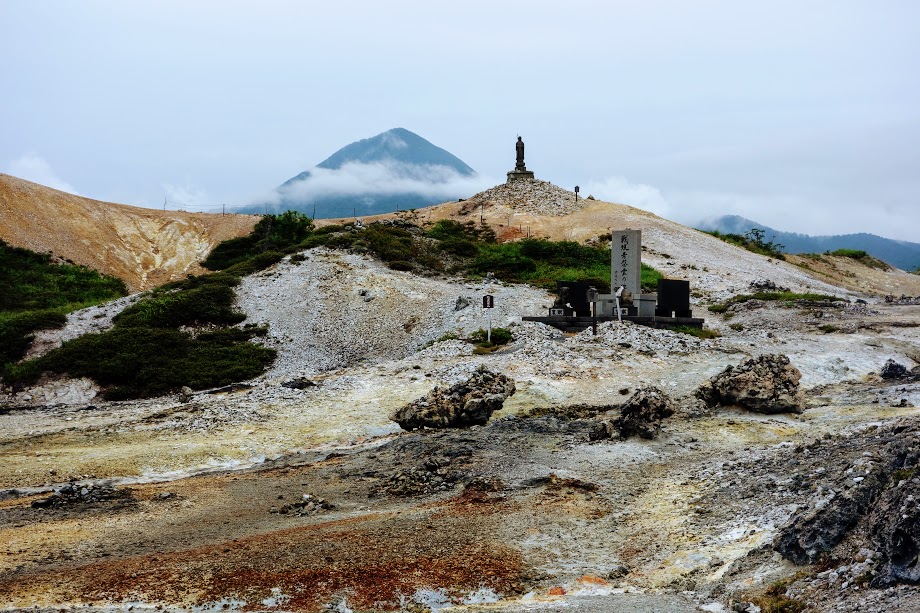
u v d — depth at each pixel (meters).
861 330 48.12
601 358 39.16
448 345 43.88
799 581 14.30
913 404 30.23
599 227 89.50
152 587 16.20
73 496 23.34
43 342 48.56
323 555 17.66
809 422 28.92
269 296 55.88
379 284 56.88
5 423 35.12
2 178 101.81
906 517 13.23
